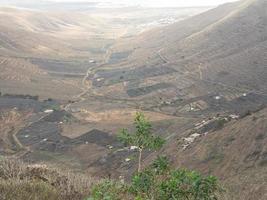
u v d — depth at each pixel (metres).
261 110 65.12
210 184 7.53
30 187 9.55
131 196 8.99
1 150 114.06
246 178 29.66
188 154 64.31
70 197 9.79
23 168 12.71
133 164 80.88
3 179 10.19
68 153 110.50
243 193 17.78
